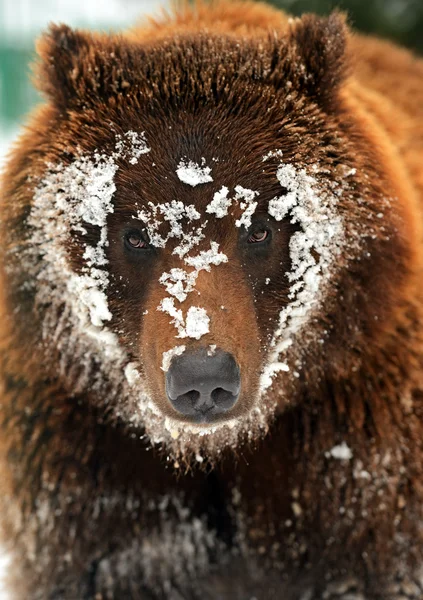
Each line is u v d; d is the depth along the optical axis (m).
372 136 6.86
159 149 6.23
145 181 6.20
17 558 7.76
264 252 6.37
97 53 6.78
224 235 6.19
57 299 6.63
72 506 7.38
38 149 6.67
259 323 6.41
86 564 7.56
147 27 8.27
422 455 7.14
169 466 7.37
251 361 6.05
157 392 6.02
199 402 5.67
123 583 7.71
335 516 7.30
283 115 6.46
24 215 6.59
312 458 7.25
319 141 6.46
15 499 7.51
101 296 6.43
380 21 18.45
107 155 6.28
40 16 33.53
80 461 7.28
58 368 6.90
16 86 29.16
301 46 6.87
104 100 6.56
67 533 7.43
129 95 6.45
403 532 7.23
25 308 6.81
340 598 7.66
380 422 7.07
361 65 9.16
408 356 7.09
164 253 6.21
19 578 7.83
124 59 6.72
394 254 6.70
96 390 6.92
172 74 6.48
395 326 6.99
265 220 6.30
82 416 7.17
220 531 8.18
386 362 7.04
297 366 6.84
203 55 6.64
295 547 7.67
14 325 6.95
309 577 7.76
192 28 7.69
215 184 6.16
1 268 6.83
